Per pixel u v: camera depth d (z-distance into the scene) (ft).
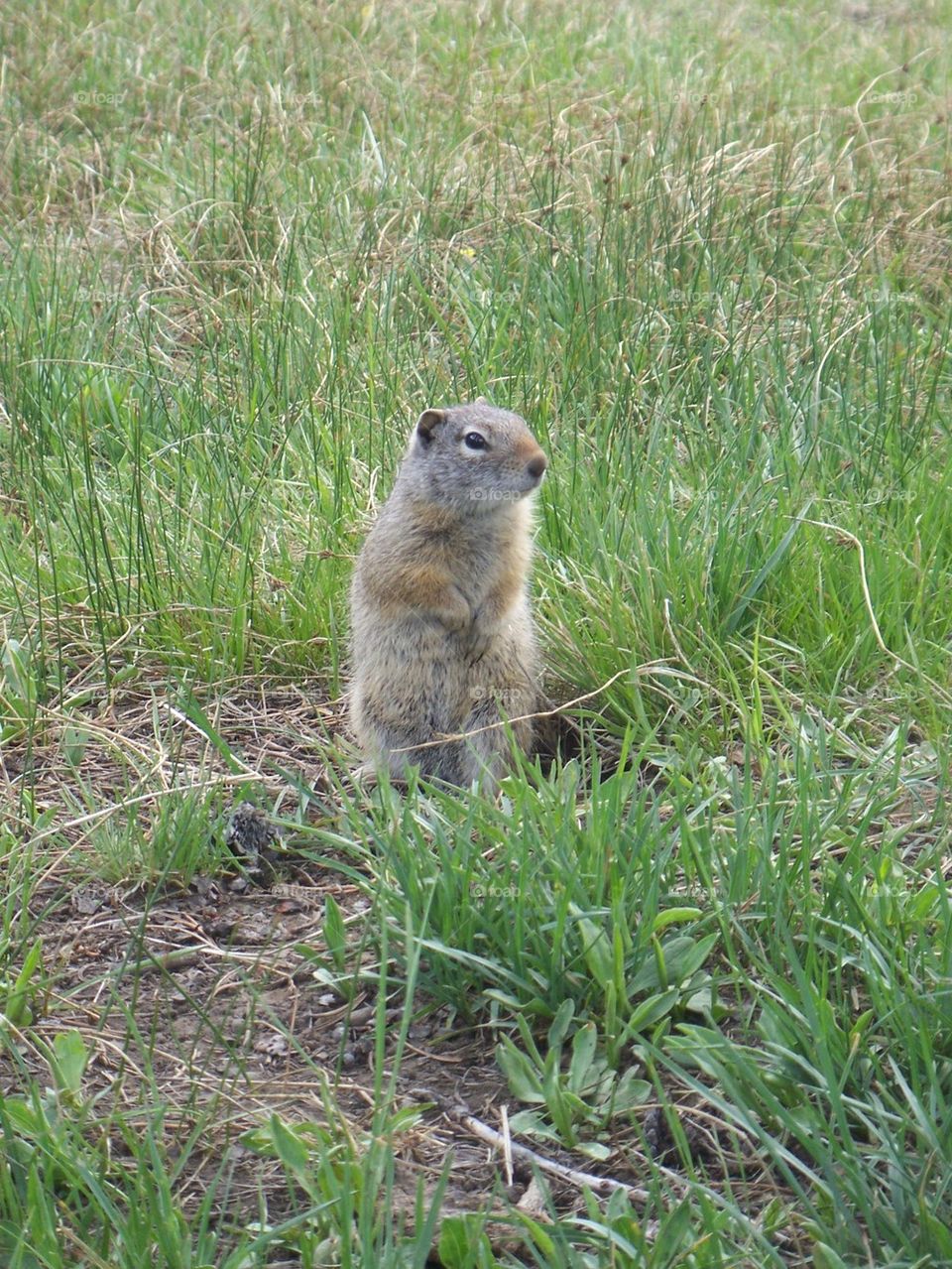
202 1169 15.67
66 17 60.90
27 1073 16.40
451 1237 13.97
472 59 59.88
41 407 33.96
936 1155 14.23
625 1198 14.48
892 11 75.31
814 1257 13.55
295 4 63.10
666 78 57.98
